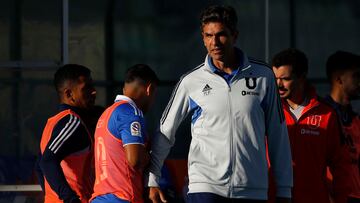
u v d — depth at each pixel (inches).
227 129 668.1
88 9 1005.2
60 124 754.2
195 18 1012.5
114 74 1010.1
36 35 996.6
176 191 994.7
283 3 1013.2
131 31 1010.7
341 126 776.3
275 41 1012.5
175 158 1003.3
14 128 995.9
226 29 658.8
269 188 751.1
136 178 729.0
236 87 671.8
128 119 724.7
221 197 669.9
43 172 750.5
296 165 765.3
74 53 1003.3
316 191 764.6
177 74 1013.8
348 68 800.9
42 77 998.4
